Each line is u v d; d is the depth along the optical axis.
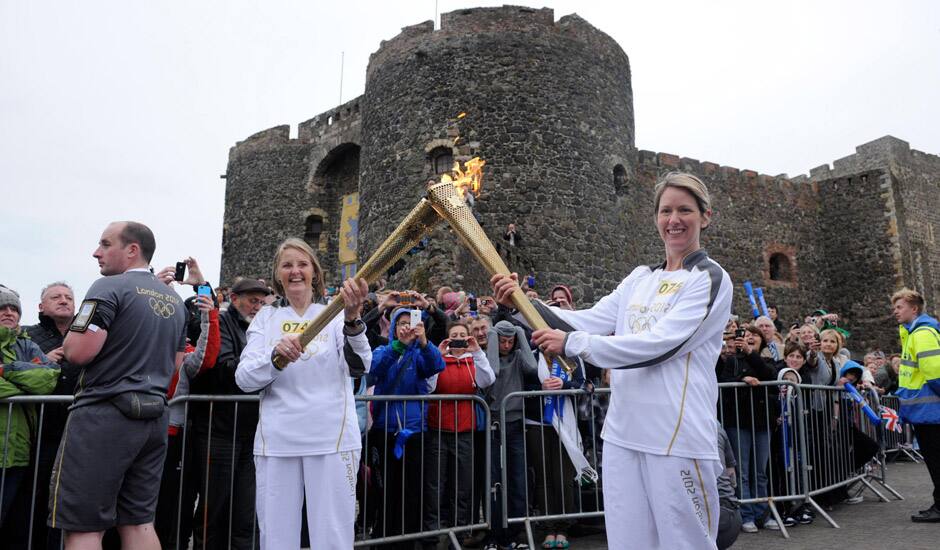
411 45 18.86
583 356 2.79
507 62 18.00
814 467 7.19
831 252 27.98
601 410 7.00
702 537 2.77
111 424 3.82
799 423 6.89
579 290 17.36
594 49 19.22
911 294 7.11
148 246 4.43
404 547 6.02
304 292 4.14
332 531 3.69
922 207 28.97
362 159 19.86
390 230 18.08
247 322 5.88
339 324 4.08
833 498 7.62
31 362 4.92
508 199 17.23
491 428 6.55
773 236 26.89
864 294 26.92
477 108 17.75
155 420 4.03
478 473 6.50
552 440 6.55
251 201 28.16
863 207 27.45
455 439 6.16
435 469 6.11
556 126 17.94
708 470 2.81
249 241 27.83
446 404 6.23
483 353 6.46
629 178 19.80
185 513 5.59
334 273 26.30
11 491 4.67
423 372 6.14
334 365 3.96
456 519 6.08
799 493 6.84
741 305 25.33
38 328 5.69
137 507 3.99
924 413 6.64
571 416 6.41
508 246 16.05
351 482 3.83
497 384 6.71
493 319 8.15
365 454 5.78
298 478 3.80
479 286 15.62
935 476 6.62
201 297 5.48
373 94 19.59
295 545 3.76
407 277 15.02
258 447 3.85
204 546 5.24
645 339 2.77
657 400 2.83
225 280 28.42
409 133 18.30
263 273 27.00
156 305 4.15
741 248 26.00
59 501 3.75
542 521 6.30
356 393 6.43
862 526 6.54
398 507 6.07
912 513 7.07
